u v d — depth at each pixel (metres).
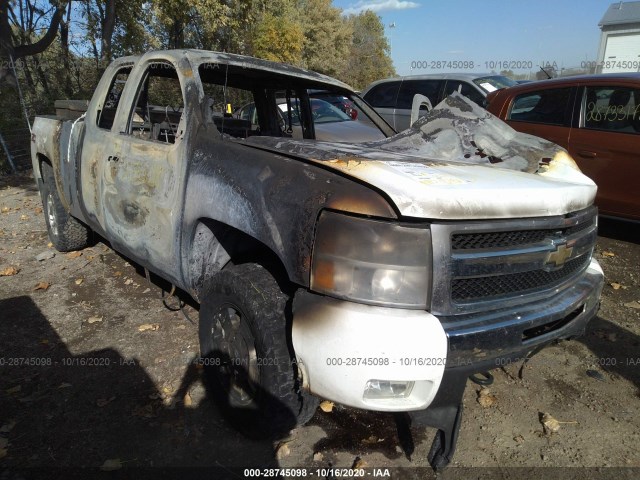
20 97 10.48
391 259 1.86
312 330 1.92
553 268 2.26
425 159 2.53
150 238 2.99
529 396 2.96
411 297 1.88
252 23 20.34
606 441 2.60
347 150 2.47
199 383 2.93
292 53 26.50
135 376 2.99
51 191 4.67
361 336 1.82
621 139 5.13
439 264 1.89
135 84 3.39
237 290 2.32
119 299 3.97
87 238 4.93
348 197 1.92
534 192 2.17
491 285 2.07
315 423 2.64
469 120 2.98
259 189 2.22
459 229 1.93
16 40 13.59
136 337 3.41
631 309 4.04
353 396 1.87
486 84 8.76
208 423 2.62
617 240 5.68
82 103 4.36
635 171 5.05
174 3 15.86
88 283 4.26
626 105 5.19
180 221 2.69
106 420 2.62
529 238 2.18
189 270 2.73
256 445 2.47
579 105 5.50
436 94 9.08
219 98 4.09
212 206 2.46
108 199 3.37
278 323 2.22
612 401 2.92
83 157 3.73
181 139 2.79
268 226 2.14
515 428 2.68
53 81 13.28
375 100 9.98
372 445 2.50
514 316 2.09
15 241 5.43
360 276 1.87
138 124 3.71
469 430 2.66
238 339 2.41
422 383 1.90
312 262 1.96
